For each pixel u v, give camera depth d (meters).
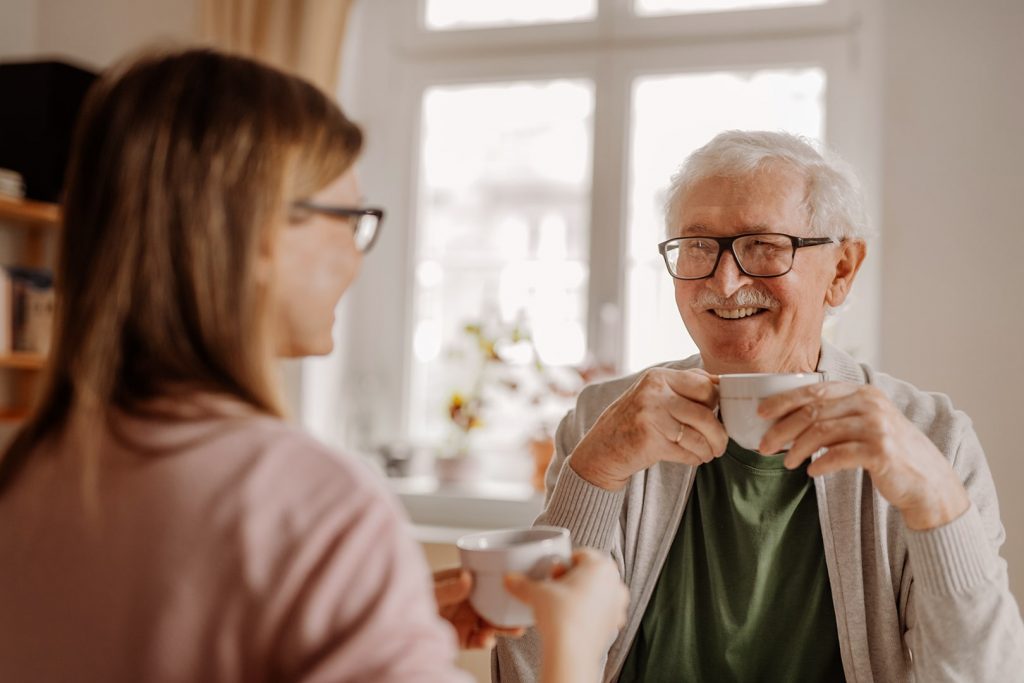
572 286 2.82
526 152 2.88
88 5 2.96
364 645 0.54
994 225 2.25
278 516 0.57
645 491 1.32
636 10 2.80
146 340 0.62
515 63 2.87
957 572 0.99
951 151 2.29
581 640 0.68
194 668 0.55
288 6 2.63
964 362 2.25
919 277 2.28
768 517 1.24
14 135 2.58
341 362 2.93
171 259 0.62
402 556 0.58
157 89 0.64
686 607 1.28
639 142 2.78
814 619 1.23
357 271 0.75
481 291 2.90
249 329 0.63
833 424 0.93
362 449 2.93
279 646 0.55
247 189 0.63
